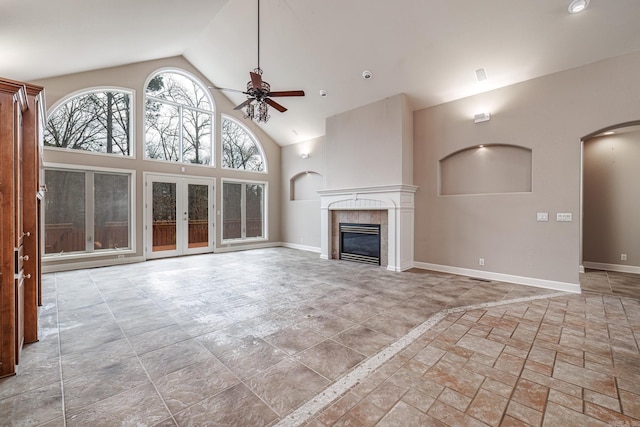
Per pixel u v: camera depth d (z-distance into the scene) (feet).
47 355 7.29
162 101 21.99
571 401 5.54
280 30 16.66
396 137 17.35
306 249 26.43
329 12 14.40
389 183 17.71
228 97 25.31
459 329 8.87
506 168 15.11
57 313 10.18
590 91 12.42
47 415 5.13
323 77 18.53
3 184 6.35
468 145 15.93
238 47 19.34
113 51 16.61
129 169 19.85
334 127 21.02
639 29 10.85
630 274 16.53
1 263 6.31
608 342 8.01
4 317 6.34
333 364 6.86
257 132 27.32
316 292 12.73
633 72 11.53
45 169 16.83
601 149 17.95
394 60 15.52
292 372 6.53
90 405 5.41
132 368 6.70
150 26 15.28
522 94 14.16
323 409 5.31
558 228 13.25
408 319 9.65
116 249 19.48
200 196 23.73
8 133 6.38
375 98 18.22
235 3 16.56
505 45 12.98
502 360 7.06
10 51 11.86
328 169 21.43
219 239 24.82
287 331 8.70
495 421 5.00
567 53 12.42
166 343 7.93
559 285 13.20
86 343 7.93
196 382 6.15
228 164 25.89
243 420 5.02
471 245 15.88
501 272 14.85
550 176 13.43
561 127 13.14
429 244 17.60
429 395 5.72
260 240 27.63
